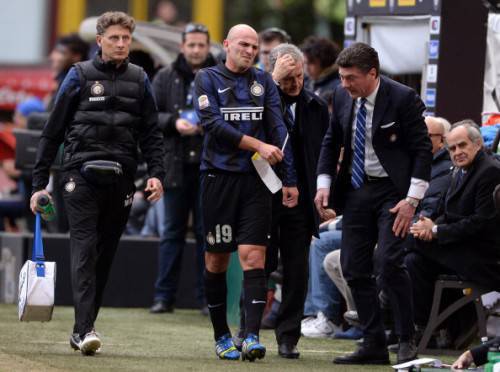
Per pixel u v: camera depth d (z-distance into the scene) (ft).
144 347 85.61
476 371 71.05
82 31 147.43
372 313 79.20
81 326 77.61
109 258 81.76
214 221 77.56
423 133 77.15
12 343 84.74
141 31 141.28
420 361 73.77
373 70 76.54
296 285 81.71
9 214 143.74
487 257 84.07
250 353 76.48
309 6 244.83
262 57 111.55
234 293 103.14
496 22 102.73
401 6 105.29
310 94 82.64
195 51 110.42
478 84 103.09
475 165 84.58
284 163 78.64
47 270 77.41
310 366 76.48
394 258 77.05
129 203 80.59
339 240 95.81
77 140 78.84
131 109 79.66
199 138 110.42
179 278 116.06
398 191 77.41
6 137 150.10
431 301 87.35
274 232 82.38
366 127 77.92
